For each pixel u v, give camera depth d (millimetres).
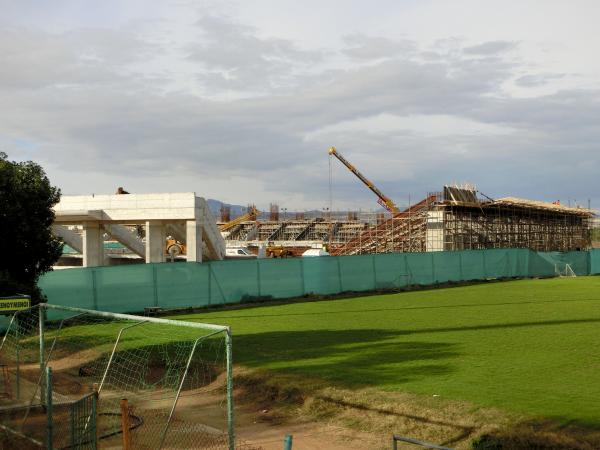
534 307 30688
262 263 38344
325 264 41375
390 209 96562
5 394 15820
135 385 16734
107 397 15555
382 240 72625
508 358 17828
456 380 15148
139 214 46406
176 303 34500
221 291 36344
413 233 70438
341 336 22844
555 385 14453
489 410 12492
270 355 19438
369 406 13594
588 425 11336
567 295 37000
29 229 25859
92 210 46406
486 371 16141
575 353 18406
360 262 43219
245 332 24516
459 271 48875
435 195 67500
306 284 40281
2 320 24453
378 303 35031
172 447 11805
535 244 79000
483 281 49062
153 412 14352
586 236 90875
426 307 31984
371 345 20641
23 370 18703
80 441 11109
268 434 12727
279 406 14609
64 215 45406
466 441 11289
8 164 26047
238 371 17469
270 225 125750
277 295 38812
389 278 44719
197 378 17297
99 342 22266
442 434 11766
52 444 11141
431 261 47156
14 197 25578
